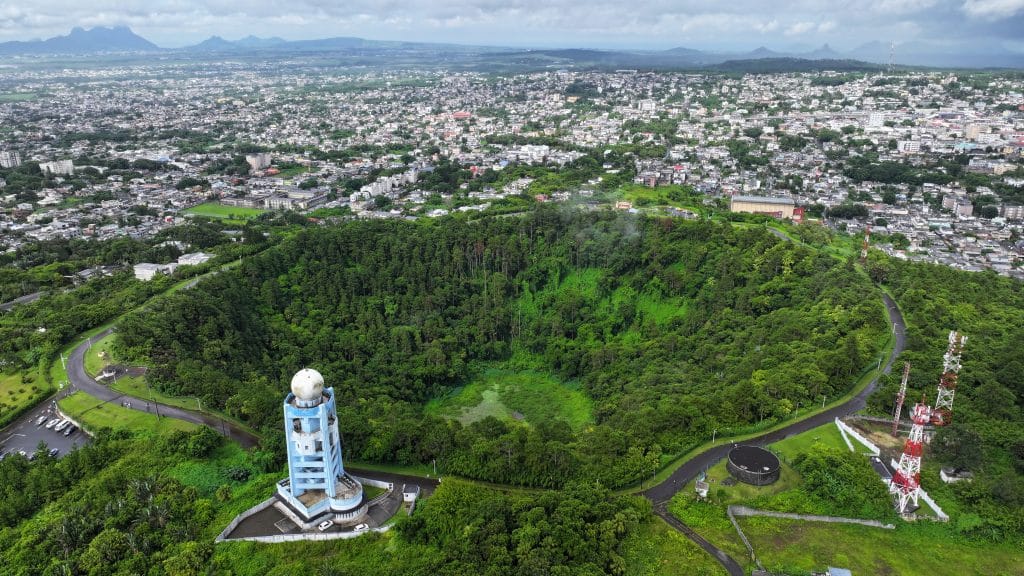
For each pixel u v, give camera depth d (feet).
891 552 517.55
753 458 610.65
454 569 477.36
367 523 551.18
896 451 637.30
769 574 491.31
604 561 493.77
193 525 545.44
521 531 506.07
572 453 634.43
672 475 615.98
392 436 653.71
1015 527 532.32
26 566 504.84
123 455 653.30
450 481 578.25
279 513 561.02
